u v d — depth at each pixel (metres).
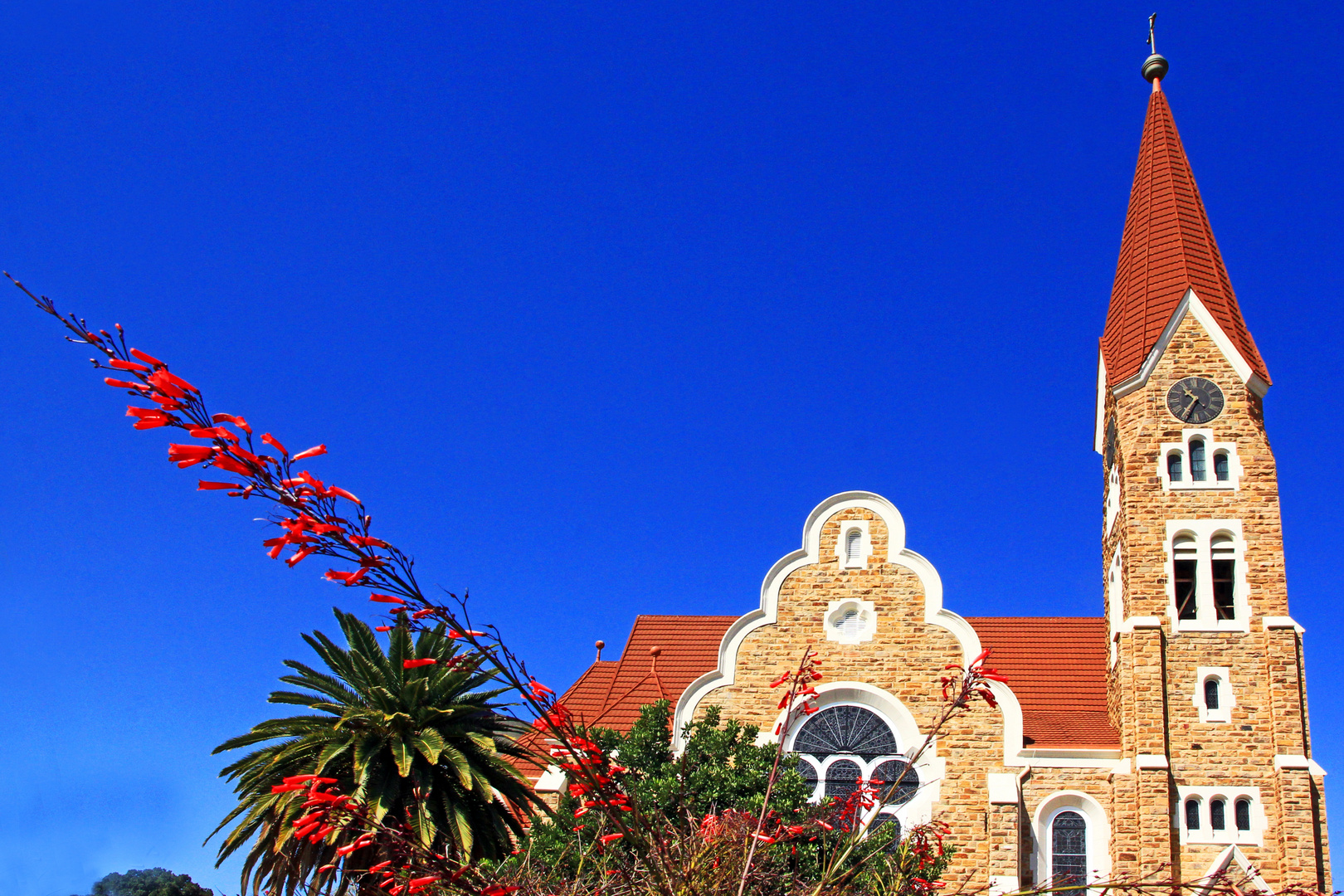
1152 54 48.22
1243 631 36.06
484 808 31.75
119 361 6.51
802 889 16.08
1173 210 42.78
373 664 32.50
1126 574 38.03
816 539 38.19
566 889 15.33
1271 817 34.00
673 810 27.47
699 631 46.19
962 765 34.81
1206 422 38.53
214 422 6.80
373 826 9.71
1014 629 44.66
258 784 31.22
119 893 45.56
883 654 36.47
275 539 7.11
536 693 8.92
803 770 35.41
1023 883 33.31
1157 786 34.12
